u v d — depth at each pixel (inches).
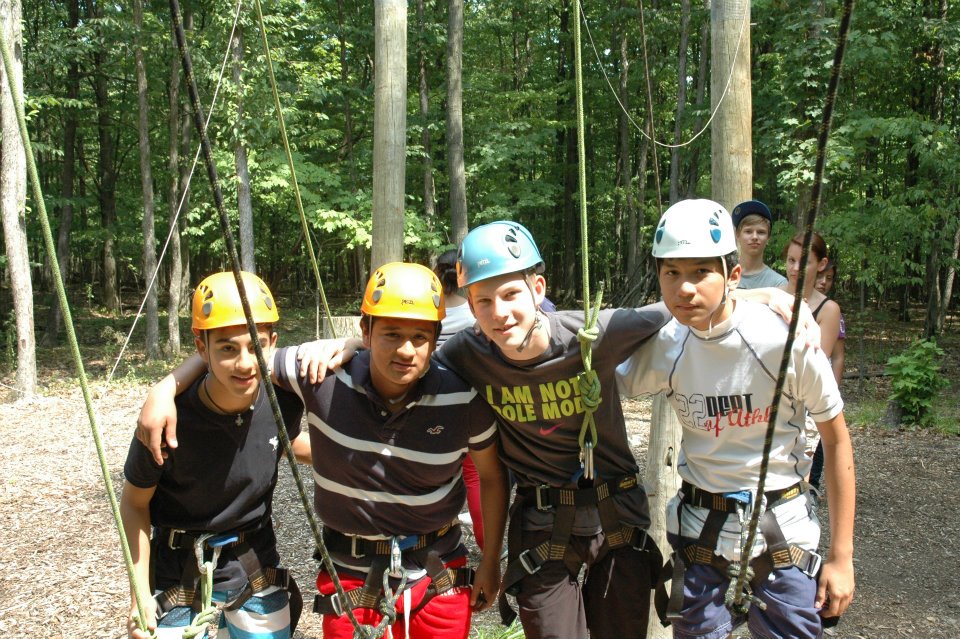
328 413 97.8
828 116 56.9
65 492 270.1
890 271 526.0
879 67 496.4
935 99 639.1
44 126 848.9
